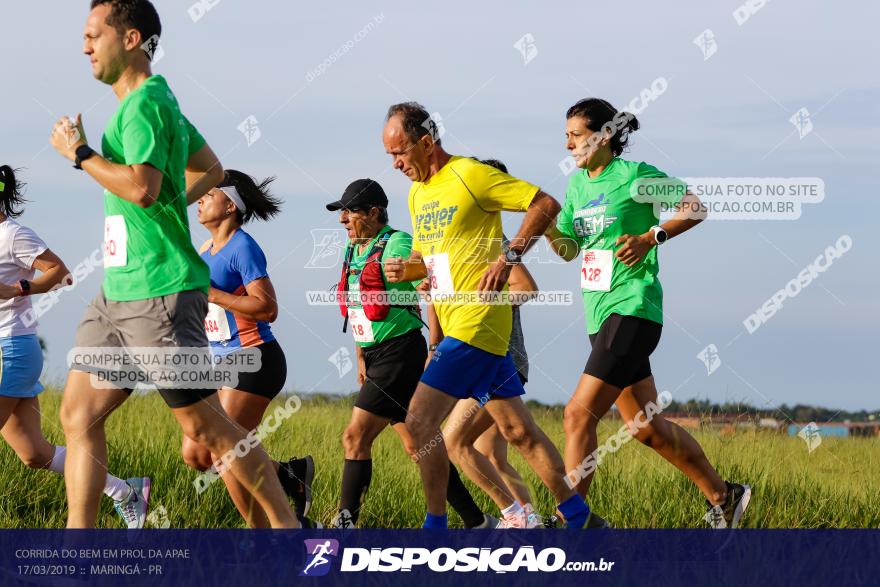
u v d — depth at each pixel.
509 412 15.22
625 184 15.60
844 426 23.03
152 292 11.86
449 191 14.78
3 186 16.50
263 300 15.86
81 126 11.73
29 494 16.31
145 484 15.15
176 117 11.98
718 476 16.14
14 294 16.03
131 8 12.03
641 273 15.41
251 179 16.45
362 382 16.84
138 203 11.42
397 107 14.98
